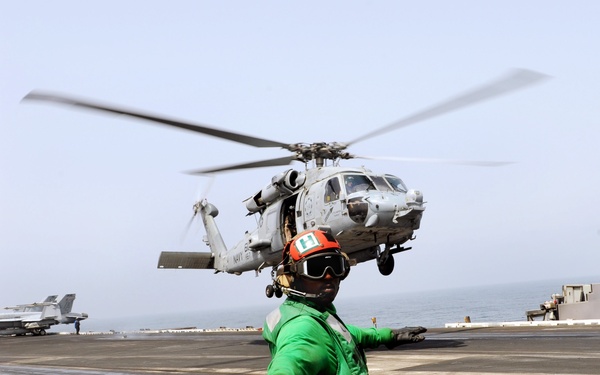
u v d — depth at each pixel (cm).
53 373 2002
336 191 1997
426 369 1379
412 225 1962
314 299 334
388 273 2148
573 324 2395
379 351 1880
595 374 1120
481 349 1702
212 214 3148
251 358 1948
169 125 1593
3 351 3400
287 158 2203
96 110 1285
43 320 6712
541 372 1190
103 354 2602
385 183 2006
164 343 3072
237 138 1878
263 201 2367
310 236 342
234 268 2788
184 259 3061
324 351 306
